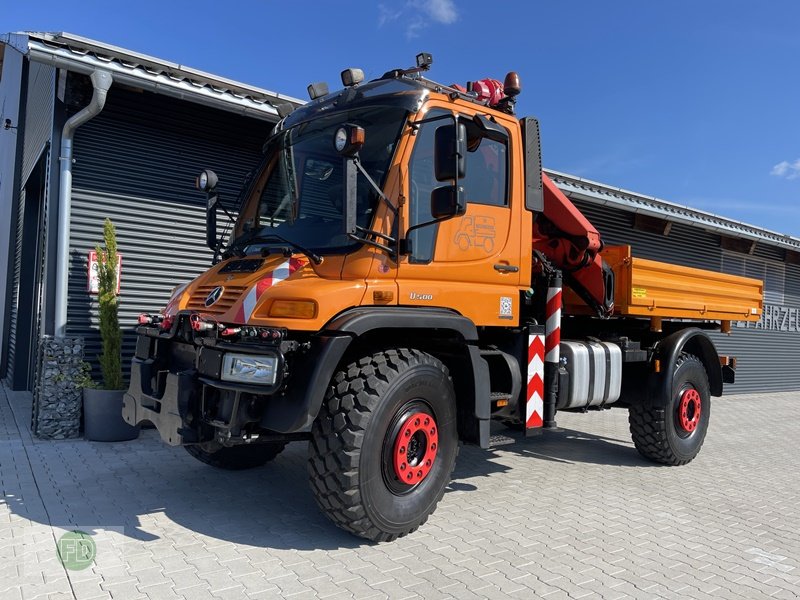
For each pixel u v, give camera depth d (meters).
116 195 7.14
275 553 3.79
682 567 3.95
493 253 4.76
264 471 5.57
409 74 4.80
